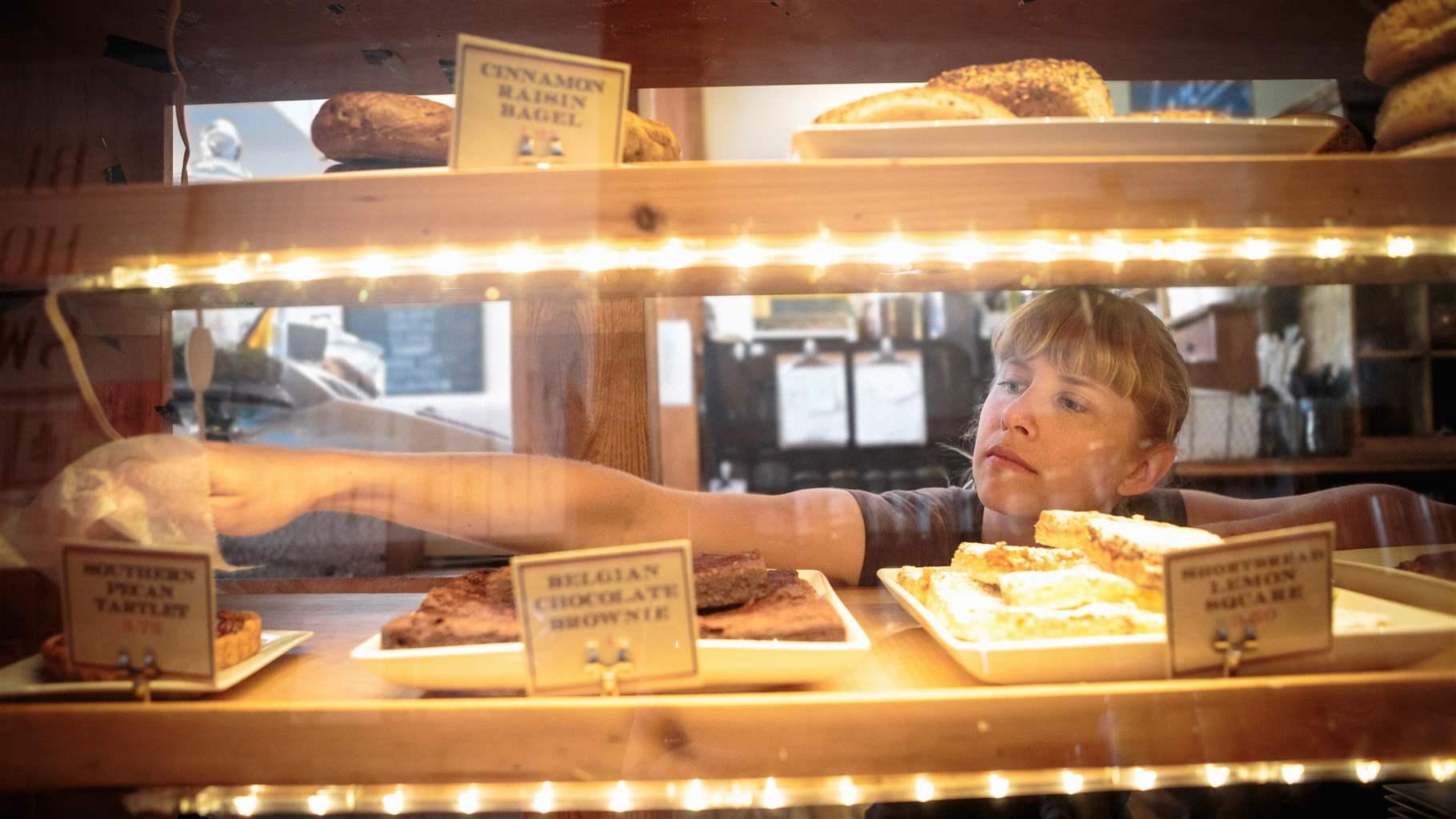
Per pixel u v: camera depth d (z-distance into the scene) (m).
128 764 0.65
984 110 0.70
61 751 0.66
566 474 0.94
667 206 0.66
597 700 0.65
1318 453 1.01
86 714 0.66
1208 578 0.67
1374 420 1.00
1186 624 0.67
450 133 0.78
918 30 1.00
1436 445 1.00
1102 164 0.66
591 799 0.66
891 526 1.00
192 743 0.65
